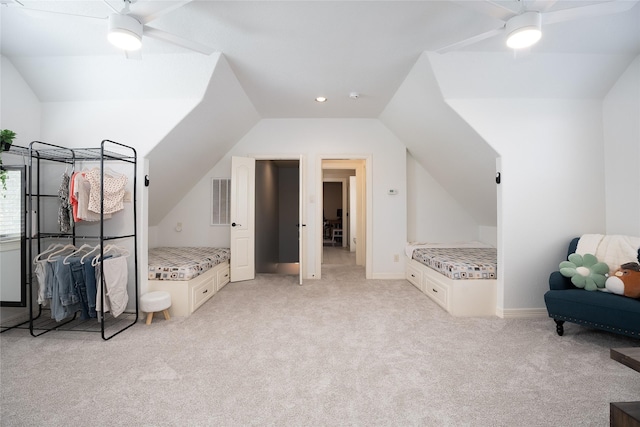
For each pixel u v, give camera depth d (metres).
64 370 2.01
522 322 2.89
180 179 4.16
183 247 4.69
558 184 3.02
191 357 2.20
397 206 4.72
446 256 3.74
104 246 2.74
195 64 2.80
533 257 3.01
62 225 2.70
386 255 4.73
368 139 4.71
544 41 2.51
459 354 2.25
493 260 3.46
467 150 3.44
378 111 4.35
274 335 2.59
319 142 4.70
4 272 2.70
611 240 2.68
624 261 2.53
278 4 2.07
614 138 2.93
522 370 2.03
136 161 2.96
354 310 3.23
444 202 4.97
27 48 2.61
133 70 2.82
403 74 3.16
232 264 4.44
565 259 3.01
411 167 4.96
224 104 3.46
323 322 2.88
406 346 2.38
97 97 2.99
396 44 2.60
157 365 2.08
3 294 2.69
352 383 1.88
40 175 3.04
